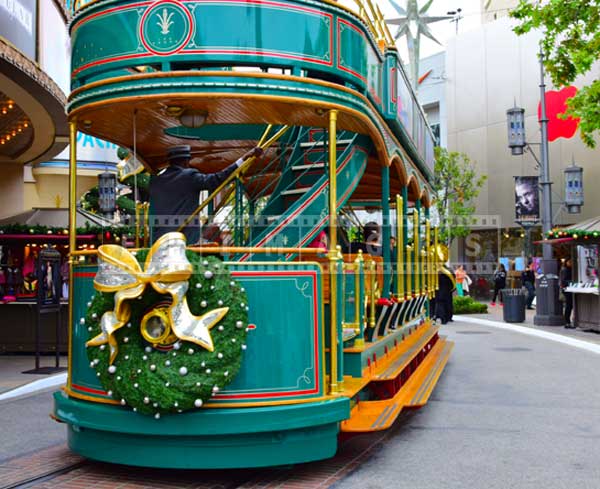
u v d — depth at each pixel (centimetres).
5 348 1487
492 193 3375
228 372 543
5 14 1079
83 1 674
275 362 571
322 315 595
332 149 630
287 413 558
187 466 553
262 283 576
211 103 619
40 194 2297
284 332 577
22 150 1756
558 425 815
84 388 612
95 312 573
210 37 602
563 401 962
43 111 1391
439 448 708
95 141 1828
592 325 1919
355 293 698
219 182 673
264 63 612
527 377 1175
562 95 2934
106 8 624
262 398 565
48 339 1477
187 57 602
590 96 1575
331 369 604
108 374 559
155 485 573
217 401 557
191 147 870
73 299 641
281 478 595
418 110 1166
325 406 575
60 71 1380
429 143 1406
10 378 1151
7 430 791
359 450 700
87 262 654
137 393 538
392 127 891
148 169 866
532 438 751
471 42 3547
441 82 4050
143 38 609
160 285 539
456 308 2645
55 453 685
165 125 714
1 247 1567
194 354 542
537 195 2277
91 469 623
